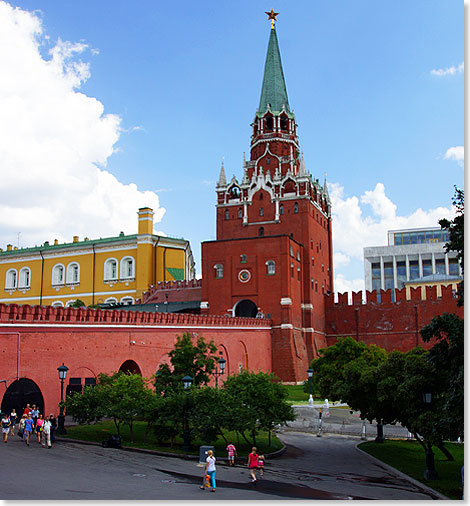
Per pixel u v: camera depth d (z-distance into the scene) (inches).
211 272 3206.2
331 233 3919.8
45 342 1493.6
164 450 1338.6
